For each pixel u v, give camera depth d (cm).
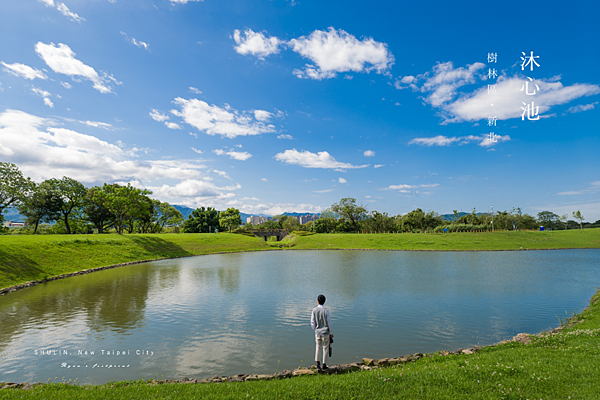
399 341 1488
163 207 11488
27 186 5900
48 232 8906
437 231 10906
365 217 12294
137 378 1102
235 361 1255
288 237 9712
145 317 1897
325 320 1016
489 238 8462
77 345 1439
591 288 2773
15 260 3353
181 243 7075
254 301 2314
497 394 726
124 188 7338
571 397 692
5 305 2202
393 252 6962
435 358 1103
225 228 13362
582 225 13038
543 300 2317
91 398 766
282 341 1486
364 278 3372
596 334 1235
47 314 1964
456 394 733
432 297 2430
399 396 735
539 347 1118
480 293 2575
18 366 1209
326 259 5525
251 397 746
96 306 2169
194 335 1573
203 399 747
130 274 3744
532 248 7381
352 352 1352
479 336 1561
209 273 3816
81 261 4197
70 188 8181
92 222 8806
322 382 826
